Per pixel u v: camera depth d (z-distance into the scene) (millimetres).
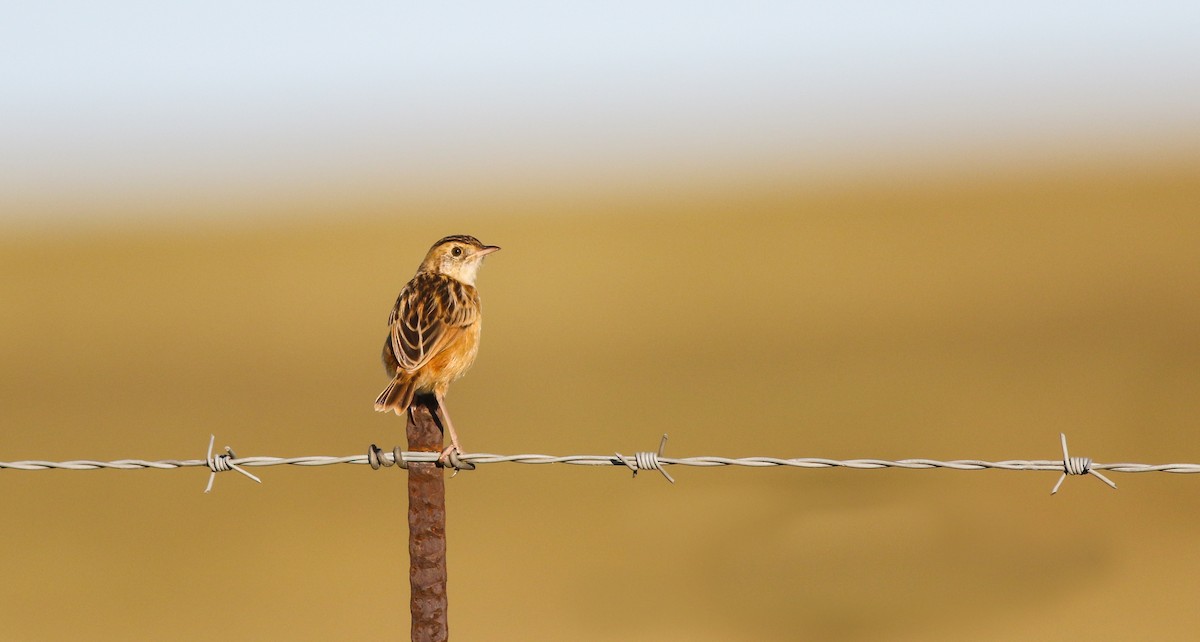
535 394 21391
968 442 16703
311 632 11984
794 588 12266
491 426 19109
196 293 37875
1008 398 18938
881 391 20000
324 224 66375
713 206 59875
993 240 38125
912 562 12812
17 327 32531
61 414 21594
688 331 27109
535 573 13102
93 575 13703
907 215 47344
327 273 41500
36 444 19438
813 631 11367
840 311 28281
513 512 15180
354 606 12609
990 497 14641
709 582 12602
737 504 14766
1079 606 11648
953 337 24156
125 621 12359
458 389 22141
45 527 15523
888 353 23047
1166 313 24906
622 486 15930
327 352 26844
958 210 47094
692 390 21062
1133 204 44000
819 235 43406
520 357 25156
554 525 14570
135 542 14828
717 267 37406
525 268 39594
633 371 23078
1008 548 13062
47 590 13281
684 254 41031
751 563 12922
